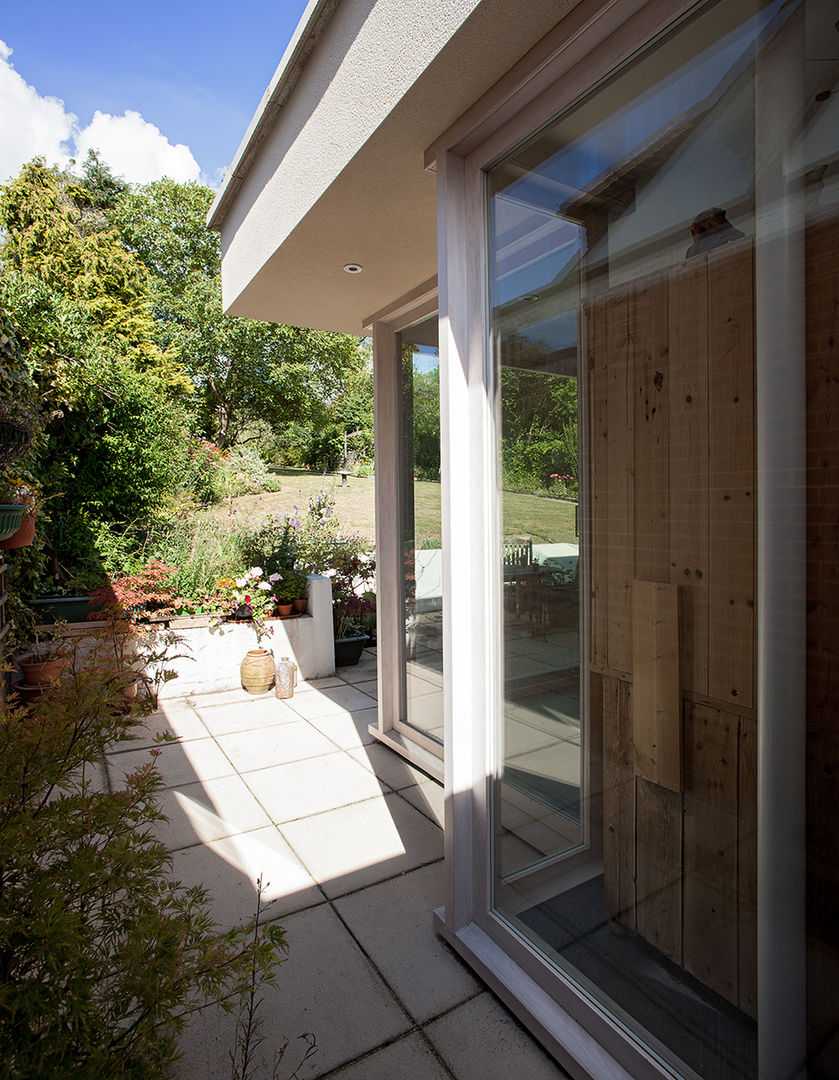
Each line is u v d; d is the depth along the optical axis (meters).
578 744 1.65
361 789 3.11
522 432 1.79
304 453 22.58
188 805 2.93
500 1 1.36
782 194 1.08
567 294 1.61
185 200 18.73
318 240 2.64
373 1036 1.63
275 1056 1.57
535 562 1.77
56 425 6.23
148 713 1.45
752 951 1.21
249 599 4.76
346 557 6.17
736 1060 1.24
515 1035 1.65
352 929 2.06
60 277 9.84
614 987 1.52
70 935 0.98
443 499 1.95
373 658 5.87
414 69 1.63
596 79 1.44
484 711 1.96
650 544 1.42
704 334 1.25
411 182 2.15
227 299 3.61
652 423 1.40
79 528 6.13
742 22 1.13
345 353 20.22
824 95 1.02
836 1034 1.07
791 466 1.10
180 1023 1.07
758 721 1.17
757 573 1.17
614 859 1.54
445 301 1.90
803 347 1.07
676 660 1.36
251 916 2.11
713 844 1.29
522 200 1.73
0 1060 0.93
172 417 7.45
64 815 1.14
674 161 1.29
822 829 1.08
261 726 4.01
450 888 1.96
